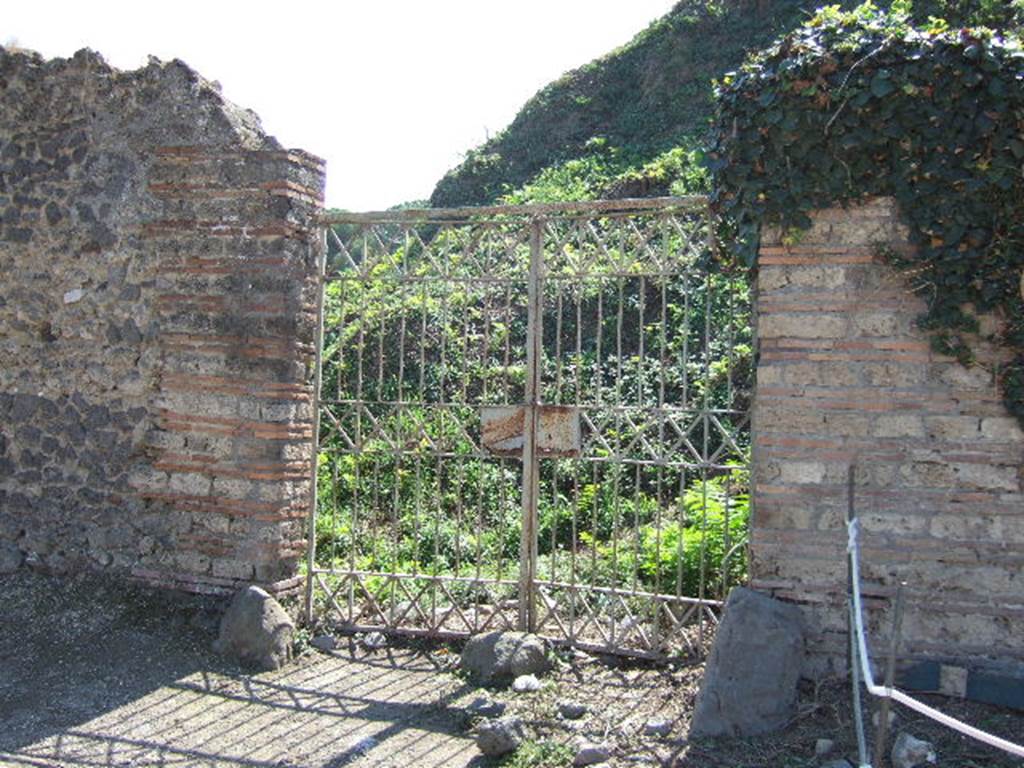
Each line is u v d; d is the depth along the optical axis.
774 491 5.57
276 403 6.76
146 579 7.00
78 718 5.49
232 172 6.88
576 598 7.26
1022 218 5.23
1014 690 5.12
